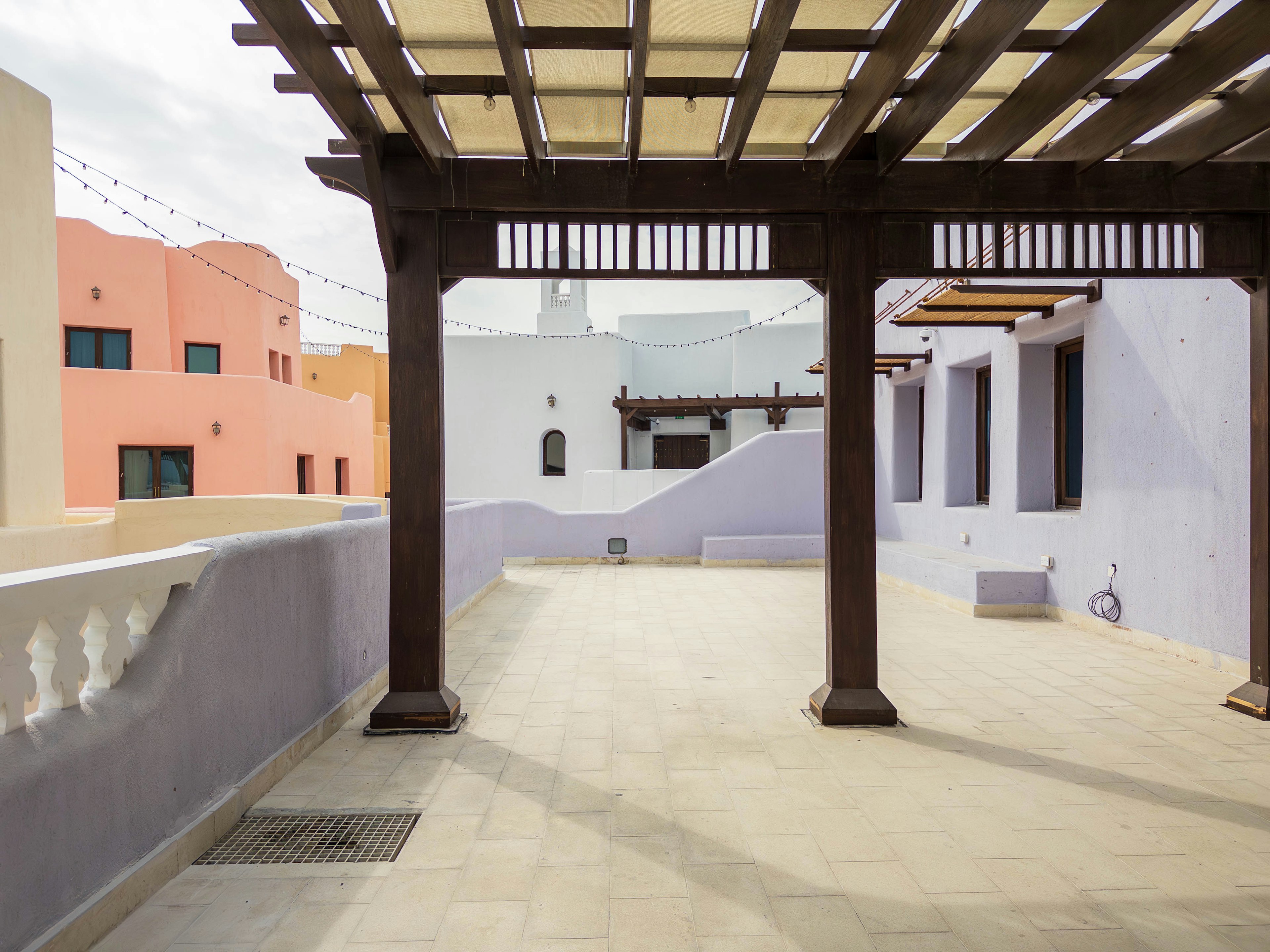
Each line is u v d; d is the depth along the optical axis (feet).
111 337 48.08
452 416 58.39
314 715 12.32
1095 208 13.07
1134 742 12.21
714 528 37.50
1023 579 22.70
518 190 13.01
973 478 29.17
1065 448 23.79
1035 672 16.44
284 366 60.23
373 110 12.17
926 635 20.24
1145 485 18.43
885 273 13.42
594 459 57.52
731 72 10.73
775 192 13.14
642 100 10.05
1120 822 9.46
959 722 13.26
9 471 25.26
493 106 11.12
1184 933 7.16
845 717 13.14
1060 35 9.96
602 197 13.11
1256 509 13.79
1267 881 8.09
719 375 64.75
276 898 7.73
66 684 6.93
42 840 6.27
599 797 10.25
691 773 11.09
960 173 13.09
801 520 37.60
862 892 7.89
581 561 37.22
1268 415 13.51
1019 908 7.59
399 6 9.07
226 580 9.53
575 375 57.82
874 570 13.41
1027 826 9.34
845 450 13.39
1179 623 17.47
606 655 18.45
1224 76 9.65
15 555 24.06
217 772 9.25
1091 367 20.36
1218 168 13.19
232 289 53.11
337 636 13.35
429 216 13.14
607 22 9.49
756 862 8.50
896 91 11.53
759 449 37.45
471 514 25.32
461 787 10.58
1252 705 13.46
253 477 46.78
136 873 7.47
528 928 7.27
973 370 28.99
